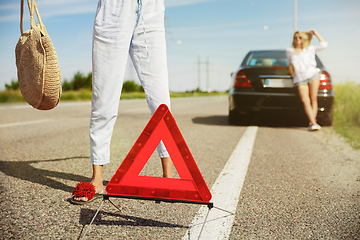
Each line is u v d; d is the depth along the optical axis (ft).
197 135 16.97
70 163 10.52
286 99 18.89
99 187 7.36
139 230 5.77
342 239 5.56
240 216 6.48
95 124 7.22
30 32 7.01
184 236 5.57
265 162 11.12
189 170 5.54
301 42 18.31
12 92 63.72
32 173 9.25
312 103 18.71
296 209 6.89
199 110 36.94
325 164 10.95
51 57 6.93
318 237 5.62
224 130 18.94
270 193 7.90
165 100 7.48
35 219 6.09
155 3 7.29
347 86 28.58
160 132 5.62
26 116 26.99
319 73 18.97
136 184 5.62
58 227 5.79
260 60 20.98
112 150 12.89
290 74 18.80
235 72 20.65
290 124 21.95
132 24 7.14
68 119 24.57
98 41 7.08
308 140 15.62
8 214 6.28
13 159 11.07
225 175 9.43
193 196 5.52
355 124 21.48
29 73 7.04
